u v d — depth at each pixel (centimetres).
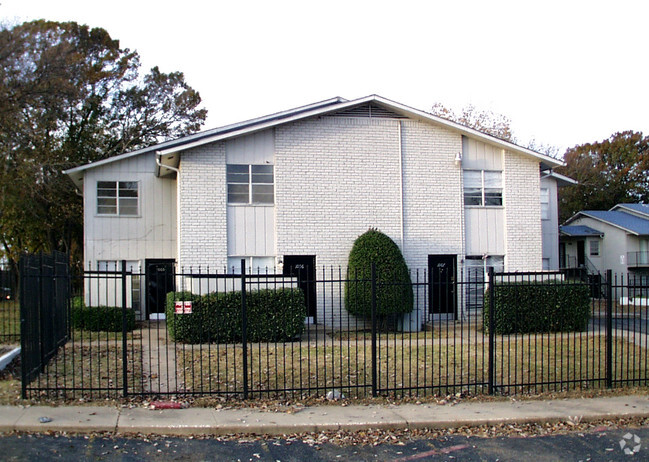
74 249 3472
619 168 5359
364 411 858
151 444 721
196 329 1505
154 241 2178
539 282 1759
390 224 1998
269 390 909
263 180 1923
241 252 1894
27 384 927
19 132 2641
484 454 712
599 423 845
